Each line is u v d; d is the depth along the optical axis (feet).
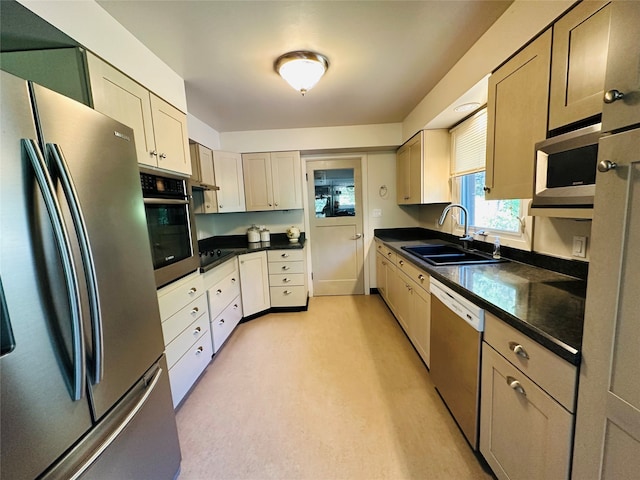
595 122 3.36
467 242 7.82
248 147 11.32
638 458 1.99
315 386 6.54
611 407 2.17
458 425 5.07
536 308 3.47
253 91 7.43
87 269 2.58
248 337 9.21
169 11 4.36
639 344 1.93
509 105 4.60
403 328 8.70
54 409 2.35
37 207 2.26
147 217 4.94
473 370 4.24
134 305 3.53
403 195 11.19
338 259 13.15
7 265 2.03
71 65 3.92
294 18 4.66
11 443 2.03
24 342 2.13
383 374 6.90
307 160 12.57
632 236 1.92
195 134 9.29
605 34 2.97
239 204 11.27
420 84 7.50
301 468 4.47
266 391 6.43
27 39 3.69
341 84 7.28
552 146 3.52
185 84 6.88
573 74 3.40
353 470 4.41
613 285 2.08
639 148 1.82
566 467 2.66
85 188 2.81
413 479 4.23
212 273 7.73
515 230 6.37
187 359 6.17
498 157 4.91
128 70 4.77
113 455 2.98
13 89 2.16
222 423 5.49
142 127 5.11
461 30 5.14
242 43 5.32
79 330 2.47
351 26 4.94
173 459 4.26
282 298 11.34
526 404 3.17
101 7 4.19
